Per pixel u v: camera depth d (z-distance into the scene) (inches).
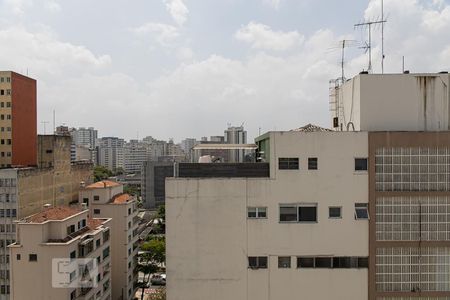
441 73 828.6
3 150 2655.0
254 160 984.3
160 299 2445.9
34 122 2930.6
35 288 1775.3
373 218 780.6
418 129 820.0
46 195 2657.5
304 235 783.1
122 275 2699.3
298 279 784.9
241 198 783.1
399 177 783.7
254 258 789.2
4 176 2268.7
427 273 784.9
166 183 782.5
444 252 784.9
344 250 783.7
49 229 1839.3
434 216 783.7
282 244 783.7
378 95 823.7
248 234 783.7
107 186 2790.4
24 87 2807.6
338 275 784.9
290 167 786.2
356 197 783.1
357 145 782.5
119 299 2687.0
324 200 783.1
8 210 2271.2
